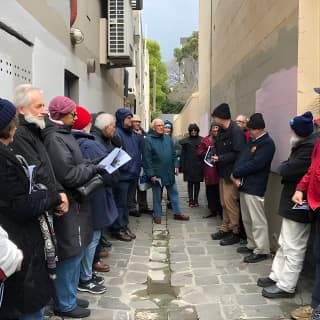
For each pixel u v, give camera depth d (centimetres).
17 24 421
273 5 576
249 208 530
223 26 1062
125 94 1630
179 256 566
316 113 481
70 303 375
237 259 547
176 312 398
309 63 480
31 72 465
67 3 630
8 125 253
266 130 609
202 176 886
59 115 355
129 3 957
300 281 459
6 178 245
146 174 741
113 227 647
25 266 262
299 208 393
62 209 321
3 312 259
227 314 391
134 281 477
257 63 668
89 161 386
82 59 750
